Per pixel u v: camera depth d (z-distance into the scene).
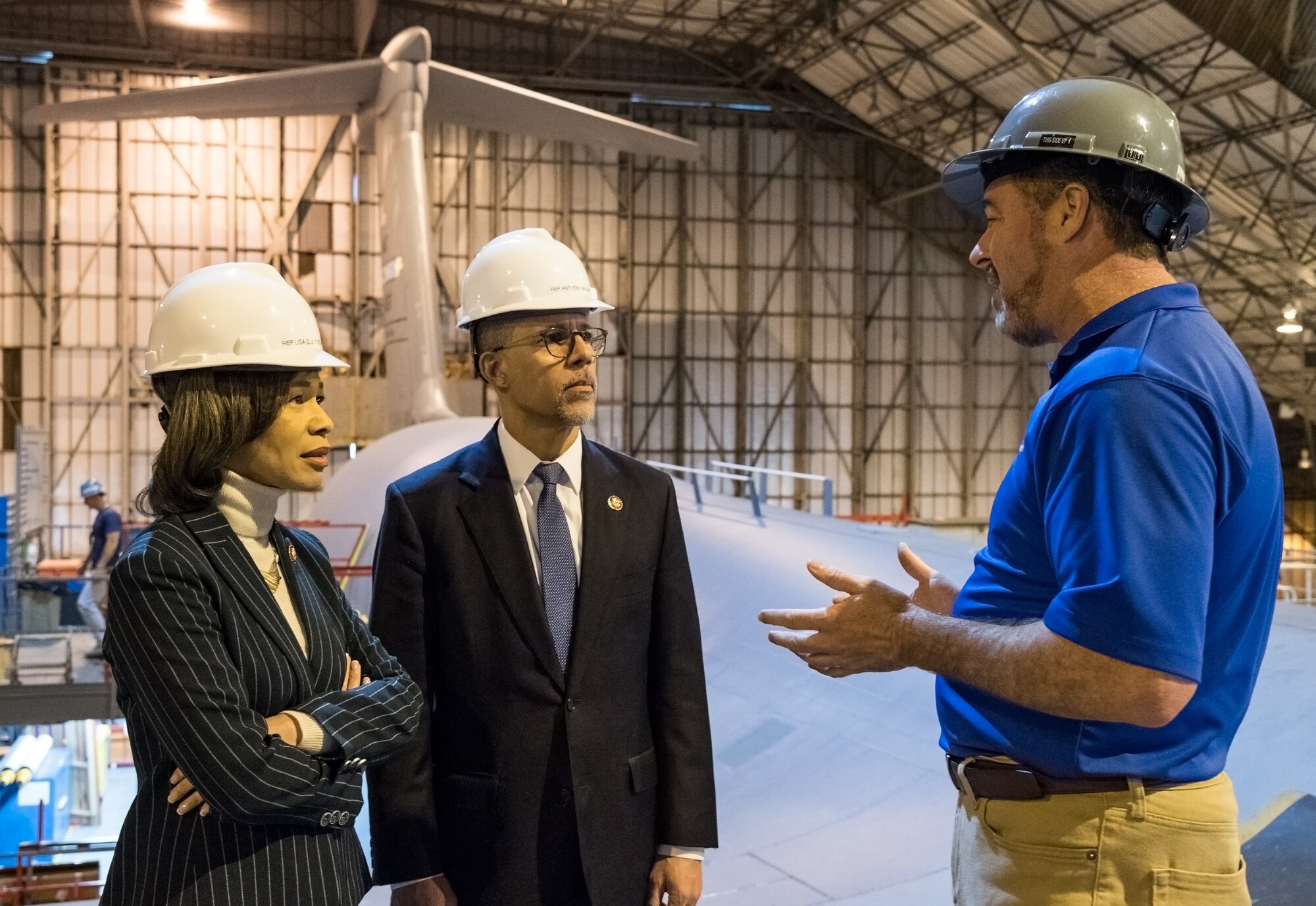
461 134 29.00
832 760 6.06
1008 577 2.28
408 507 3.09
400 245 15.20
